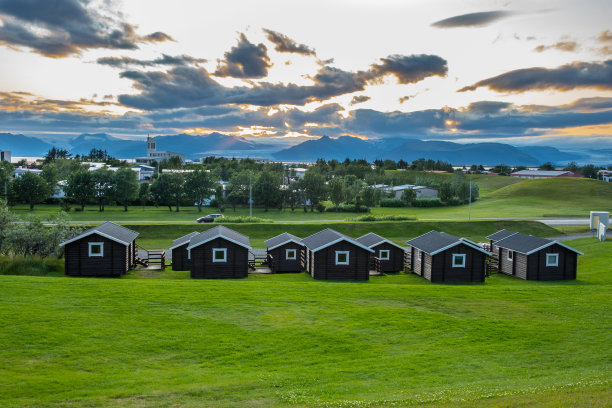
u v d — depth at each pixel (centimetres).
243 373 1986
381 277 4838
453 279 4619
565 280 4797
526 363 2136
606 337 2503
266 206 12469
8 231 4525
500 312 2961
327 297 3203
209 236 4438
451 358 2191
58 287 3180
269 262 5122
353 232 7988
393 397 1683
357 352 2256
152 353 2183
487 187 19862
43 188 11488
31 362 2025
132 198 11775
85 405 1642
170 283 3484
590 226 8575
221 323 2600
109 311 2708
